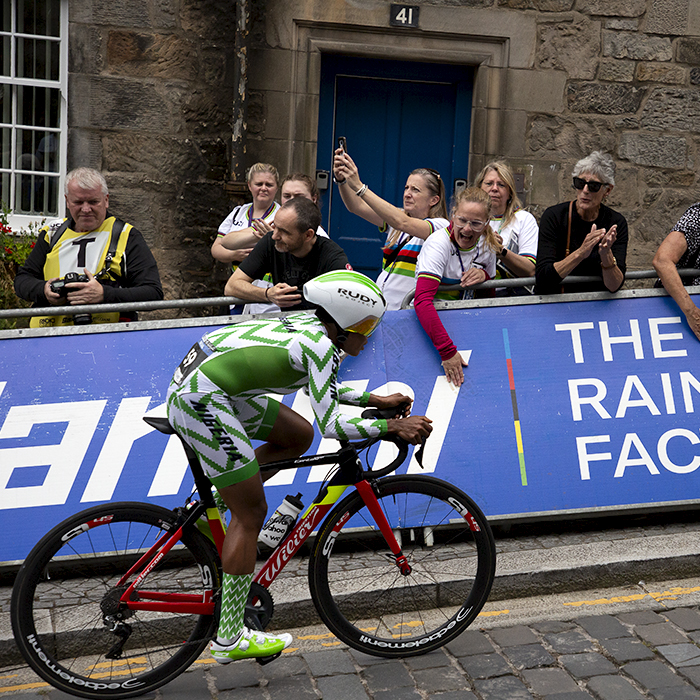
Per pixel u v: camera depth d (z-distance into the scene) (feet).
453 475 11.90
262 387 8.52
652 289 13.02
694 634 9.70
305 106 19.75
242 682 8.96
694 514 12.98
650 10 20.24
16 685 9.05
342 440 8.64
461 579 10.51
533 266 13.41
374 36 19.76
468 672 9.02
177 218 19.62
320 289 8.46
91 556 10.41
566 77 20.34
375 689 8.75
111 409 11.36
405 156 21.02
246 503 8.48
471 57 20.11
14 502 10.89
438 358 12.25
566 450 12.23
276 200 17.39
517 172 20.54
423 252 12.14
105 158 19.19
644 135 20.66
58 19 19.52
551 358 12.49
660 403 12.63
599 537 12.16
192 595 8.90
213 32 19.19
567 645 9.52
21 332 11.41
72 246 12.51
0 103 19.54
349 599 10.29
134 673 9.09
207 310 19.89
